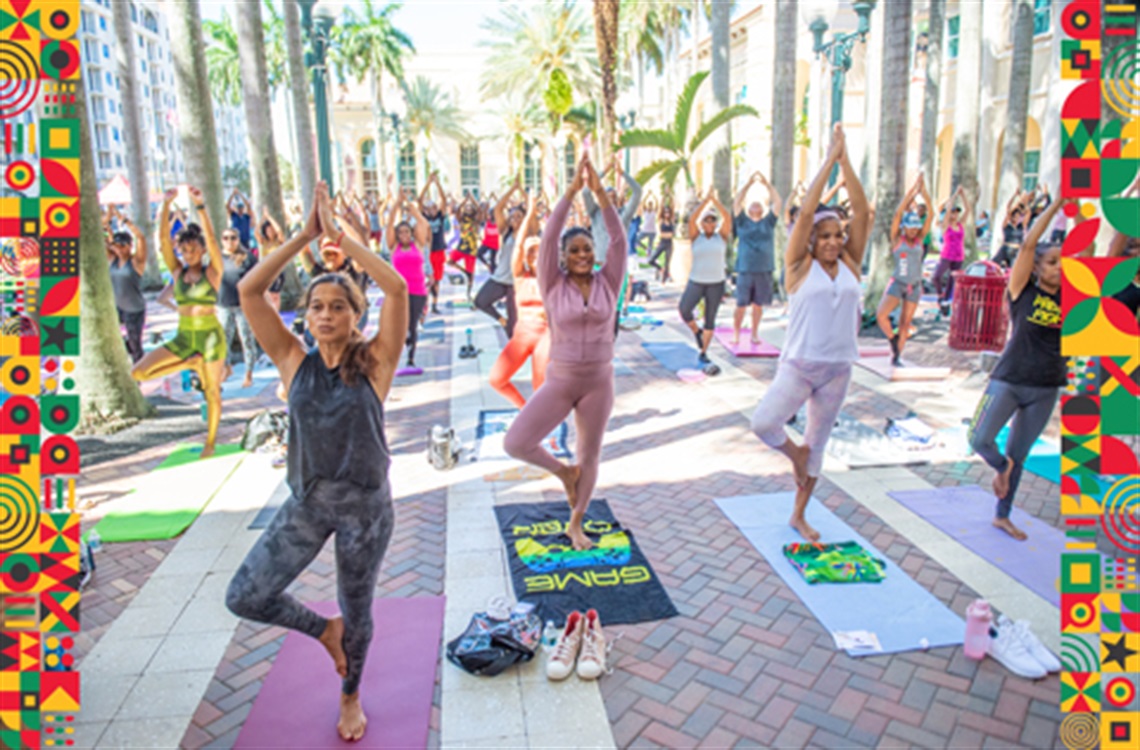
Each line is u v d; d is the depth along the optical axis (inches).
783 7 606.9
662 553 186.2
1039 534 190.9
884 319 355.3
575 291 170.2
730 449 261.1
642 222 902.4
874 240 462.9
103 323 292.7
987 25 964.6
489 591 169.5
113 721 128.7
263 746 122.6
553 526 199.3
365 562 118.0
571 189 169.2
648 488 228.1
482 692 136.0
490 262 573.9
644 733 124.5
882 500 214.1
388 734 124.8
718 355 408.5
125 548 193.6
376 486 117.9
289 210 916.6
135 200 683.4
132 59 659.4
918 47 1117.1
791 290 179.6
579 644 144.9
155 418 308.5
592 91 1412.4
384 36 1834.4
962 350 372.8
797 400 180.7
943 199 1122.7
